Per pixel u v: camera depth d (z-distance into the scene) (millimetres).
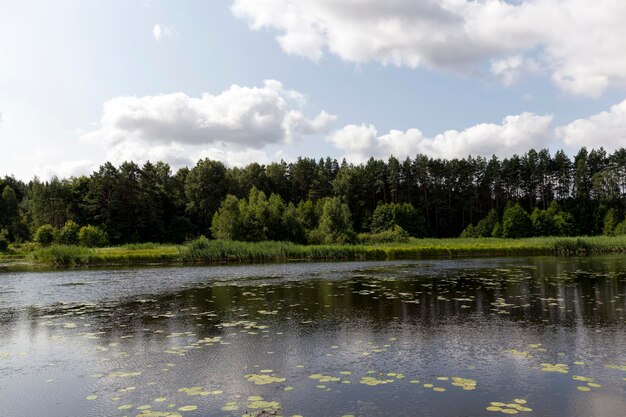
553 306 15789
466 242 67375
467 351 10125
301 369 8992
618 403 7012
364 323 13367
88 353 10539
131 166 86688
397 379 8281
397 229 73562
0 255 59156
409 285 22281
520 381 8070
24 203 109188
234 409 6953
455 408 6887
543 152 118750
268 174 119375
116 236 79750
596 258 42812
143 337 12023
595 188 107875
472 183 115812
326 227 67000
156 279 27781
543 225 91250
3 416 6992
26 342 11742
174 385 8188
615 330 12086
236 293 20375
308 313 15125
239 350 10508
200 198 96250
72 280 28047
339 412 6789
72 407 7285
